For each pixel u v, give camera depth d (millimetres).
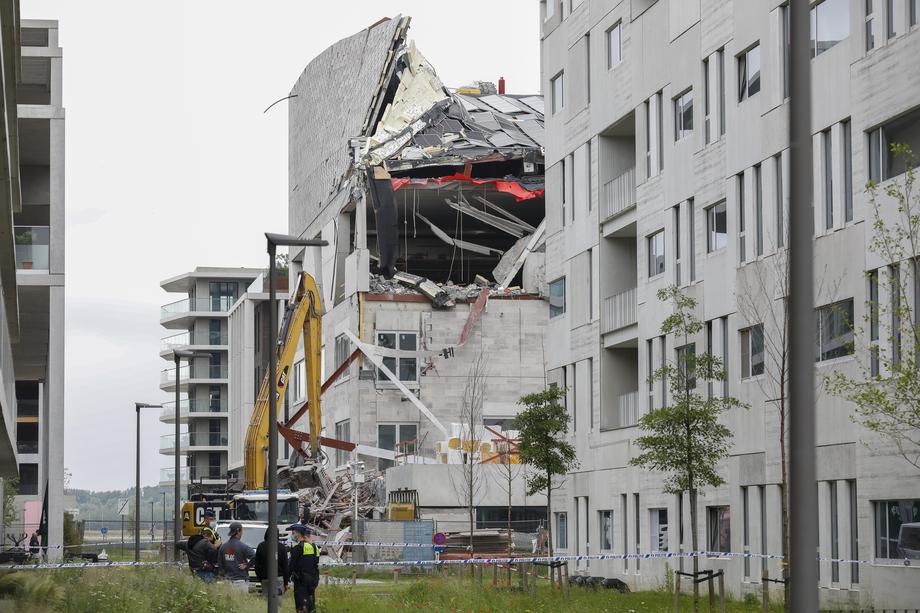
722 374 63344
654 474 82750
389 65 175750
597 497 92875
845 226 61344
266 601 59031
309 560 54688
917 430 54781
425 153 171750
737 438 71625
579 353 97375
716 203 76250
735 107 73812
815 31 64750
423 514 135625
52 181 98875
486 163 176625
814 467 18703
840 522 60781
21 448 170375
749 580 69562
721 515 73750
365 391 163125
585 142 97000
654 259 85375
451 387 165375
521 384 166625
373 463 161125
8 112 59375
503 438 139000
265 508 107750
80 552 132000
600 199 94312
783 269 65375
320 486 126812
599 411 93188
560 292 101625
